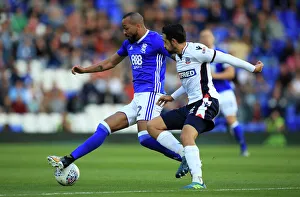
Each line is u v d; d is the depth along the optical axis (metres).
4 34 80.19
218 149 64.81
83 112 75.69
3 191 25.70
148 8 91.94
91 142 29.61
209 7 94.56
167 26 26.94
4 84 74.31
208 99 26.69
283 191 25.72
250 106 79.12
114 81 78.94
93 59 82.38
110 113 77.00
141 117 31.28
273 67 90.50
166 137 28.66
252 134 76.81
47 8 85.56
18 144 72.19
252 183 29.62
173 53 28.22
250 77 84.25
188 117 26.70
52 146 68.56
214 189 26.17
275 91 80.62
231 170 38.28
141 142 31.38
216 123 75.25
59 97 75.19
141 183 29.64
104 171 37.56
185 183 29.62
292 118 81.50
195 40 89.38
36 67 78.94
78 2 89.12
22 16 83.94
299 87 87.69
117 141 75.69
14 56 79.50
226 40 90.88
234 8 96.44
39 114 74.56
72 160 28.72
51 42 81.50
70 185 28.41
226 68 49.72
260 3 99.31
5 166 40.94
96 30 86.56
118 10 91.31
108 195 23.95
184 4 94.75
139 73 31.69
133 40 31.80
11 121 73.62
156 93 31.58
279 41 95.31
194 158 25.89
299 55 93.81
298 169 39.06
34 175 34.25
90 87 76.50
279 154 56.03
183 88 29.23
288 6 101.12
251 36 94.19
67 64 80.19
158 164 43.81
